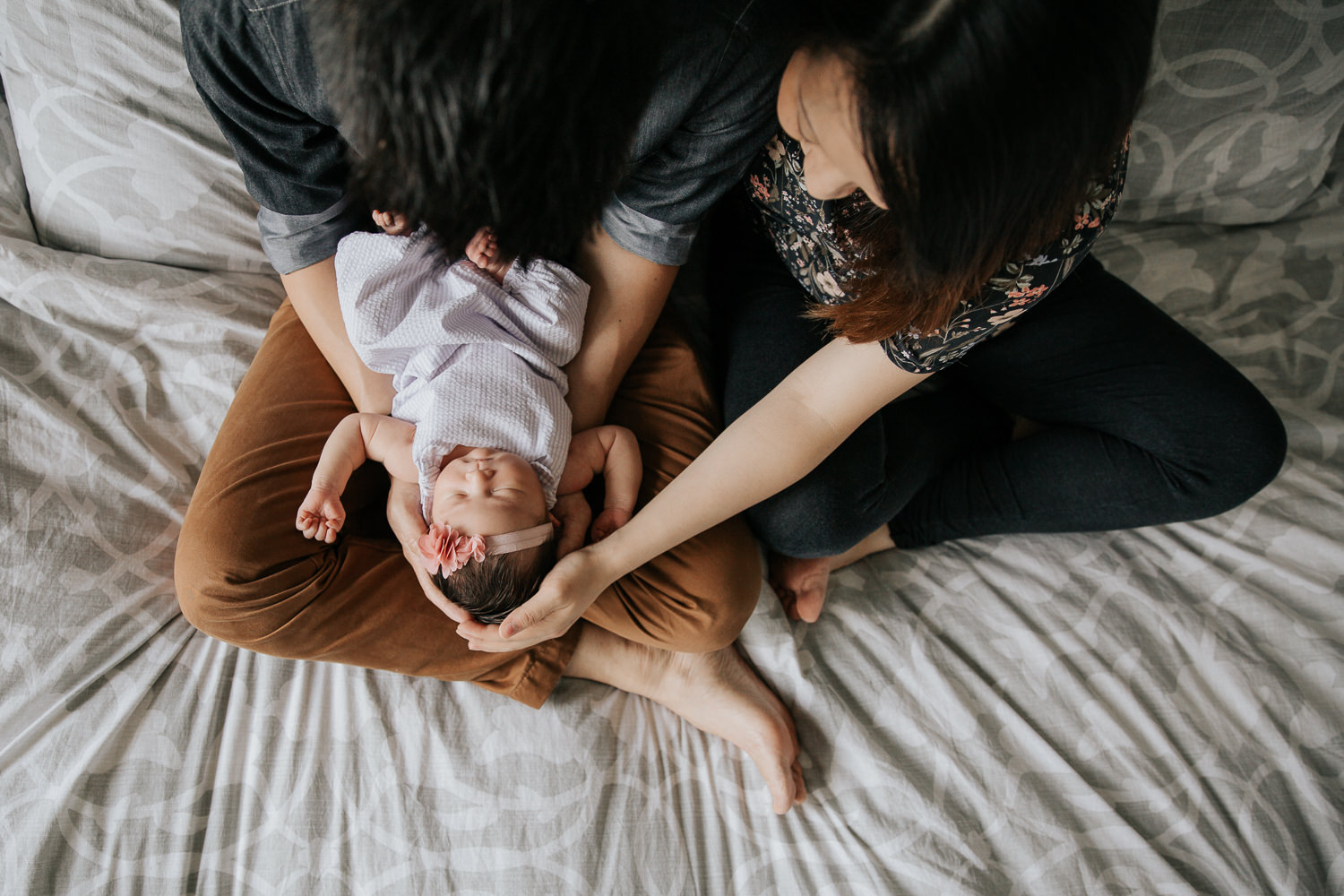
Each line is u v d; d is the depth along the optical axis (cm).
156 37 106
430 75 48
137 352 116
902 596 117
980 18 45
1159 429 104
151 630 102
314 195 89
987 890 93
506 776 97
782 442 88
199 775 95
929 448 114
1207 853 96
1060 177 52
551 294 98
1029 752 103
